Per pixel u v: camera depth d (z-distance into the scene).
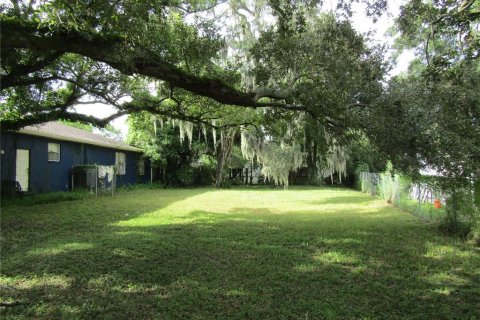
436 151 6.03
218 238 7.32
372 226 8.89
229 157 24.19
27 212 10.70
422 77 6.20
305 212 11.73
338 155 22.17
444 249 6.65
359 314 3.96
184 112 10.52
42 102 10.70
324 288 4.68
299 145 22.44
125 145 22.59
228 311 4.01
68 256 5.86
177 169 24.64
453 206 7.98
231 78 7.53
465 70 6.35
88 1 4.65
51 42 4.64
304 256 6.07
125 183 22.53
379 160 6.44
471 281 5.00
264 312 3.99
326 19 6.96
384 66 6.02
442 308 4.14
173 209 12.03
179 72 5.60
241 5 11.93
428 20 6.54
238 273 5.19
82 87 9.30
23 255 5.95
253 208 12.73
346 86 5.84
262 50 6.54
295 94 6.17
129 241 6.90
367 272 5.32
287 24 6.41
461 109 6.10
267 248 6.54
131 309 4.04
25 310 3.99
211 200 15.30
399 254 6.26
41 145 14.99
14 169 13.41
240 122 10.88
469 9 5.97
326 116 6.31
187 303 4.19
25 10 4.48
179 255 6.02
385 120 5.81
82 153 18.02
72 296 4.37
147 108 10.16
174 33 6.64
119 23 4.92
